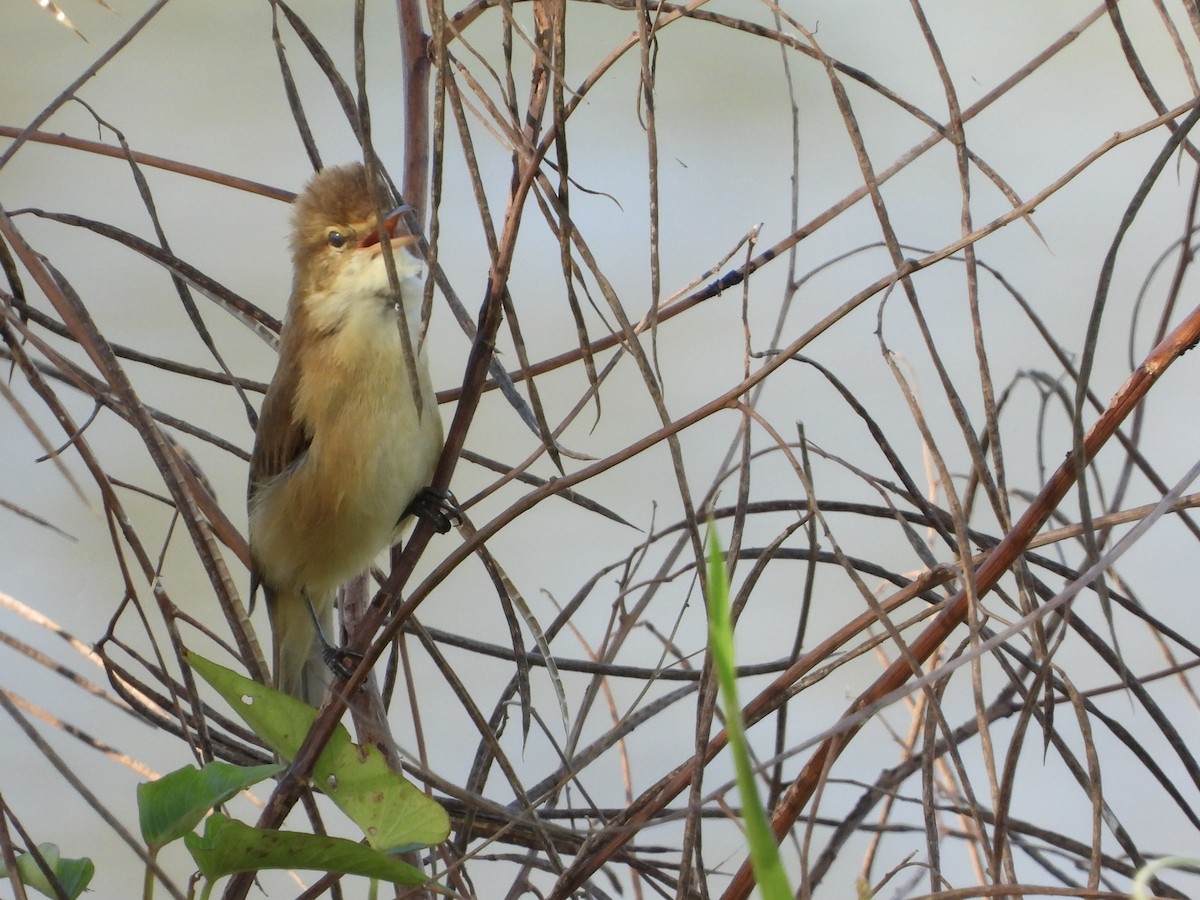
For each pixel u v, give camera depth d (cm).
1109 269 405
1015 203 464
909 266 435
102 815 370
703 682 430
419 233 633
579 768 520
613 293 434
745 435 473
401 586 541
